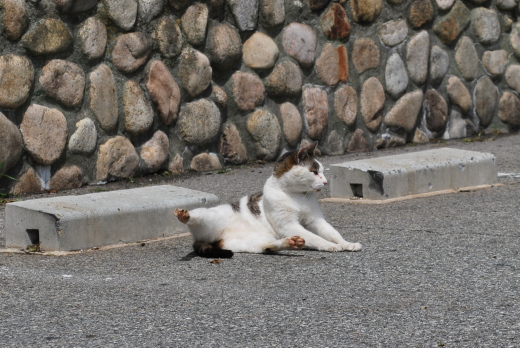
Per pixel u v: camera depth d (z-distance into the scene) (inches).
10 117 522.6
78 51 553.3
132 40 578.9
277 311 289.9
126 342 258.8
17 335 265.4
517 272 340.2
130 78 584.1
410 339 260.4
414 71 756.6
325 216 481.4
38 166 540.1
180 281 333.1
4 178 523.2
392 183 525.3
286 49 674.2
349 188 534.3
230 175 614.9
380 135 743.1
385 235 422.6
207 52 628.1
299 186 387.9
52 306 297.3
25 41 524.7
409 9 749.9
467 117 812.0
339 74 708.7
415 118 763.4
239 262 366.6
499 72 829.8
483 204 503.2
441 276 336.2
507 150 728.3
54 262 371.6
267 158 666.8
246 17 646.5
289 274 343.3
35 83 534.0
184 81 613.3
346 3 708.7
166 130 611.2
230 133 649.0
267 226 397.7
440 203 510.6
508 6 832.3
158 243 417.4
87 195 440.8
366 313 287.0
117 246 408.2
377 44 730.2
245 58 652.7
